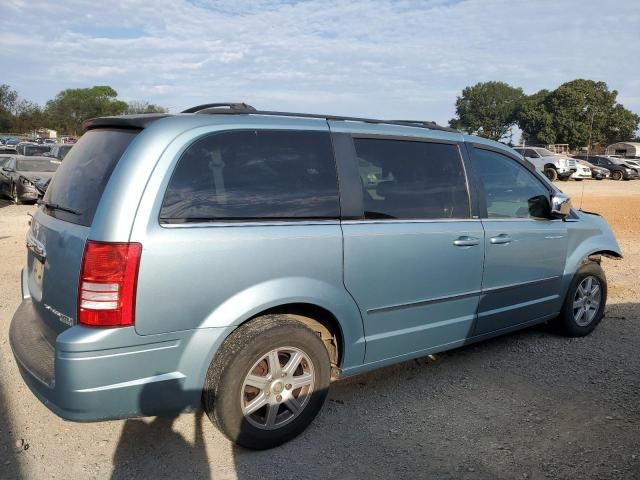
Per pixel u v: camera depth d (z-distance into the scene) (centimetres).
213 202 305
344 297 348
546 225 483
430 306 398
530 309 480
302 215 333
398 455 331
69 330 279
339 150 358
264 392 322
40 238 334
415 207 390
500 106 8794
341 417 375
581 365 470
